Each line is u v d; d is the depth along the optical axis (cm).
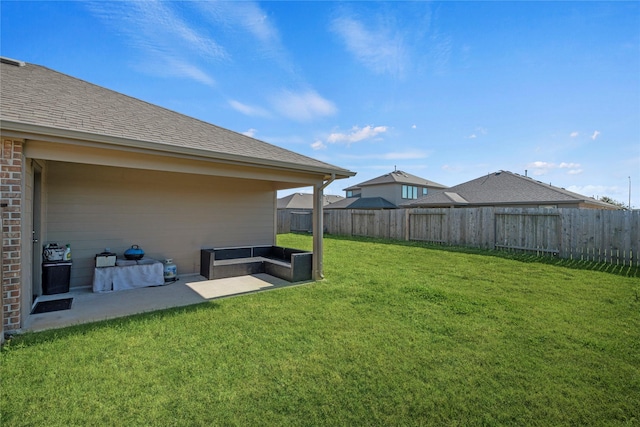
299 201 3881
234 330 400
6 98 447
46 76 639
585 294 575
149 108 700
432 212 1362
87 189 655
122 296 568
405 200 2909
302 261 693
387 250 1168
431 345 363
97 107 558
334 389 275
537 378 295
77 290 612
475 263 900
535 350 352
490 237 1166
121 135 460
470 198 1836
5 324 382
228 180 852
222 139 651
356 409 249
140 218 719
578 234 937
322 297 555
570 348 356
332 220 1891
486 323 432
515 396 268
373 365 317
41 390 264
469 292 589
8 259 382
